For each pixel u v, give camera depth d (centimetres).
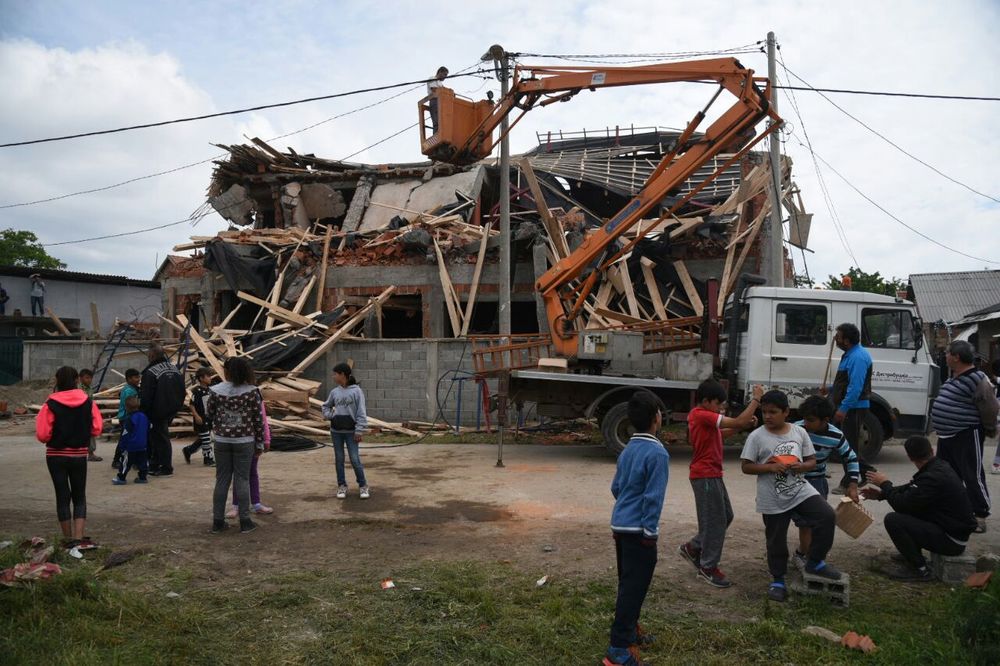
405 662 409
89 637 427
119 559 577
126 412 897
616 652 394
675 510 754
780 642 430
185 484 898
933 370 1064
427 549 620
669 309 1728
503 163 1510
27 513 736
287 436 1247
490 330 1945
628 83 1217
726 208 1827
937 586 532
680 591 516
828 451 542
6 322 2673
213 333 1608
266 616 470
